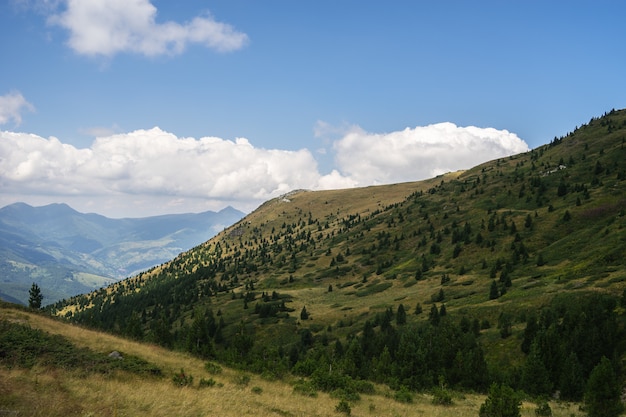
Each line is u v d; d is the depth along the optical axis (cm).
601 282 9319
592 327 6525
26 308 4697
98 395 2066
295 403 2894
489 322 9694
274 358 6172
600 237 14188
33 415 1580
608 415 3303
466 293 13675
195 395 2444
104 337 4094
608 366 3369
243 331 7369
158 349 4416
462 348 6381
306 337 12556
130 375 2812
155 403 2067
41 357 2761
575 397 4991
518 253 16188
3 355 2664
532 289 11212
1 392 1823
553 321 7400
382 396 4000
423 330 9475
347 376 4338
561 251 14838
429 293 15162
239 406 2386
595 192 19912
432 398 4225
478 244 19100
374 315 14025
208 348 5884
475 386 5531
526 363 5278
